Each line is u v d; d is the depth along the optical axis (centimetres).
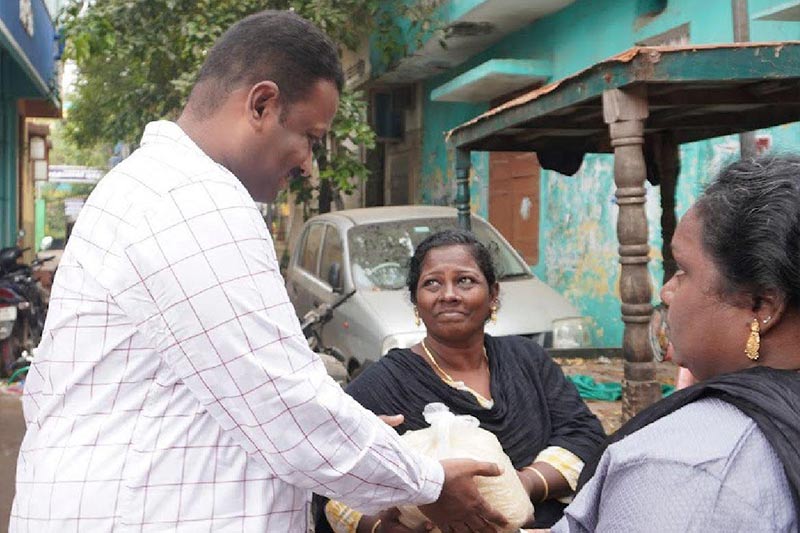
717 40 644
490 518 186
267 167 176
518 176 962
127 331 154
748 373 121
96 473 153
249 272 154
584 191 829
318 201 1150
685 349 132
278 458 154
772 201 120
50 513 153
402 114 1275
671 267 554
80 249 160
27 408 168
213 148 172
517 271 661
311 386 155
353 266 656
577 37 852
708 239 126
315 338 561
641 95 336
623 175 338
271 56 170
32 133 1720
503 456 198
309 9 947
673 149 546
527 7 872
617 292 777
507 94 987
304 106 174
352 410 160
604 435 240
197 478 154
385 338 568
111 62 1266
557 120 475
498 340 248
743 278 122
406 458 167
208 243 153
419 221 709
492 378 233
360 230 695
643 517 114
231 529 155
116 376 155
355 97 990
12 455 564
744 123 473
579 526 129
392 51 1049
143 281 152
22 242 1373
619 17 782
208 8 915
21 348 863
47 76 1245
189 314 150
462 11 900
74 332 157
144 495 152
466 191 541
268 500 158
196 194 156
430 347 240
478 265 236
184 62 982
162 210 154
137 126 1196
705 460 113
